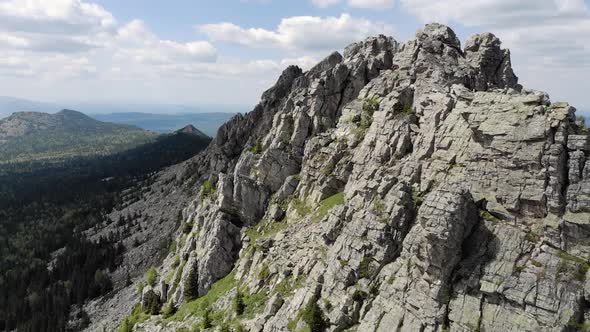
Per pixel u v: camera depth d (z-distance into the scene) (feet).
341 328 197.16
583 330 144.36
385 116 277.03
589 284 151.94
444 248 174.70
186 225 453.17
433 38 327.67
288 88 522.47
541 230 171.63
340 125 341.21
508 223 180.24
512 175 184.55
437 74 286.25
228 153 538.47
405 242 195.42
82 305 495.41
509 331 154.20
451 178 204.33
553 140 178.60
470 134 209.05
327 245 243.40
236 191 363.76
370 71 376.48
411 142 247.09
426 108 250.98
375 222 212.02
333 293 211.61
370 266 206.28
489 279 167.63
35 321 467.52
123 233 643.45
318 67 472.03
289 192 344.28
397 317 181.06
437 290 172.96
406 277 188.65
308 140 361.71
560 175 172.45
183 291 345.92
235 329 246.47
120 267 547.08
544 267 161.38
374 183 232.94
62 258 634.02
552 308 151.02
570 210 165.89
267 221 338.95
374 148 269.44
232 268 340.59
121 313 430.20
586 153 173.37
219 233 350.23
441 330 165.78
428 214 182.39
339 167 306.76
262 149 399.65
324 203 294.87
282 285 255.50
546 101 192.24
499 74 322.34
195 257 367.25
